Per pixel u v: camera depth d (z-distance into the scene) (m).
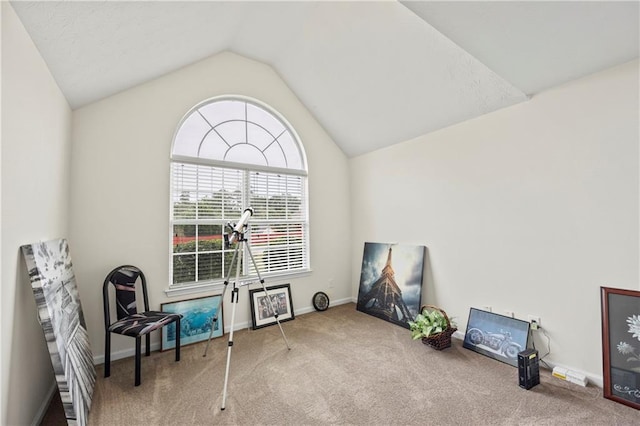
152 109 2.88
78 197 2.48
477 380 2.17
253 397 1.99
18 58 1.40
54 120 1.99
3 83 1.26
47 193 1.87
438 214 3.16
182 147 3.12
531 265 2.40
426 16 1.88
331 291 4.11
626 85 1.93
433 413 1.81
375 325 3.36
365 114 3.50
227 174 3.39
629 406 1.82
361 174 4.18
